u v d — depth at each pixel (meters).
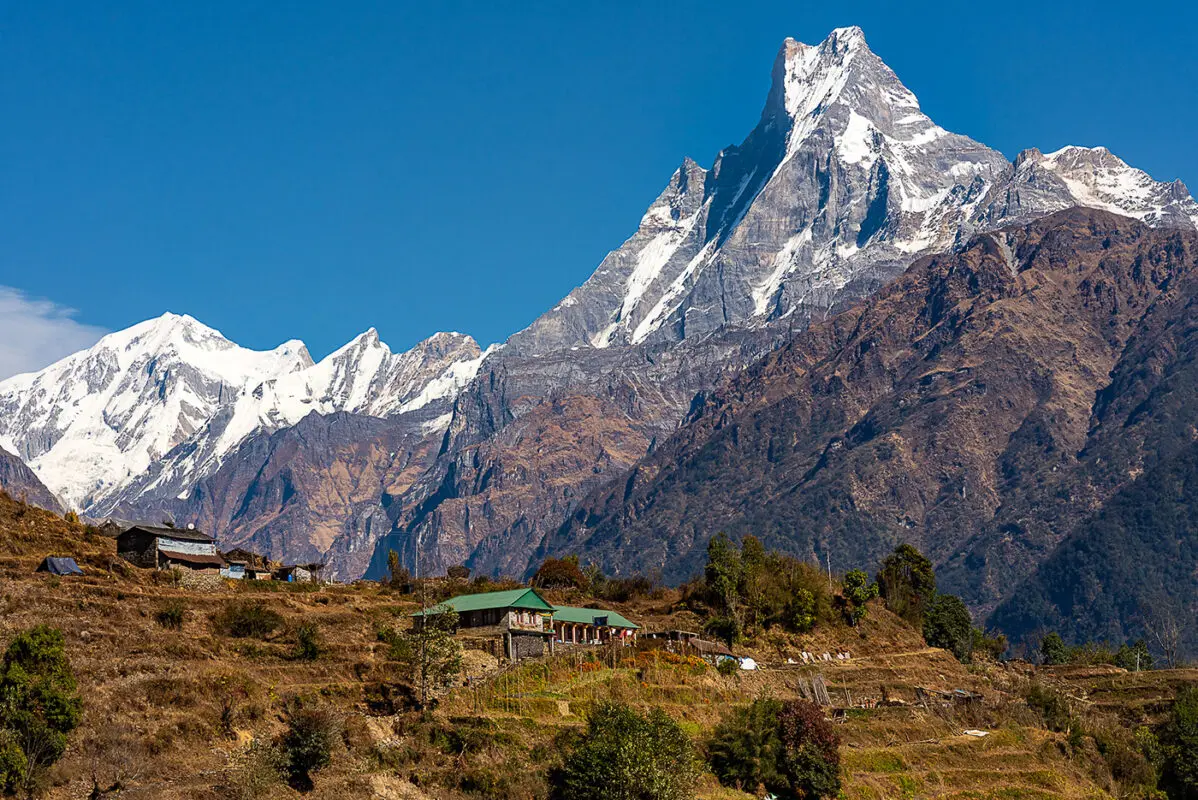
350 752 138.12
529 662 175.88
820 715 169.75
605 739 141.50
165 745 128.75
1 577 178.50
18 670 125.50
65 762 120.06
